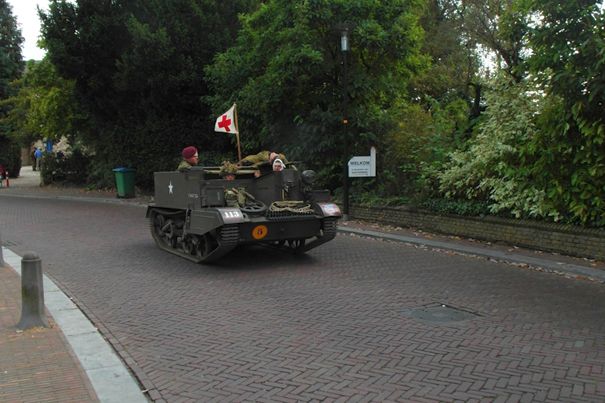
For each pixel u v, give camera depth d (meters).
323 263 9.41
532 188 10.30
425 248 10.74
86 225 14.41
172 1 19.73
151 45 19.00
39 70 24.83
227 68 17.73
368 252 10.39
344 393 4.32
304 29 14.62
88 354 5.21
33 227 14.10
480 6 23.30
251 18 16.50
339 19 14.34
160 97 21.00
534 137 10.04
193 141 22.05
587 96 8.77
